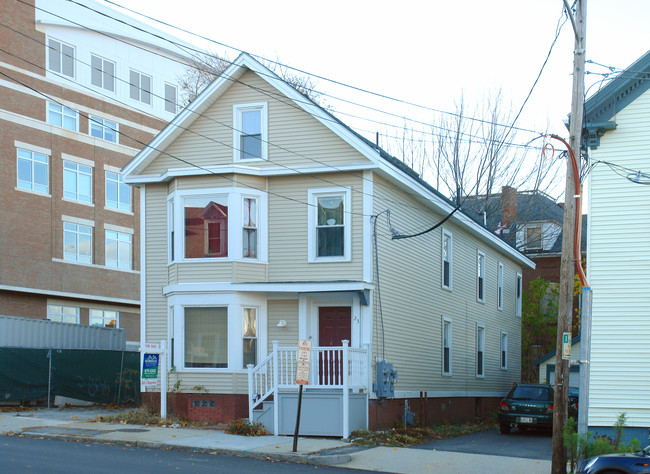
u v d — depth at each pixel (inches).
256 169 823.1
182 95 1758.1
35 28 1395.2
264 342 819.4
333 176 820.6
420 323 949.8
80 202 1438.2
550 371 1354.6
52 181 1384.1
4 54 1325.0
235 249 807.1
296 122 832.9
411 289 922.1
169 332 836.0
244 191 820.0
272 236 830.5
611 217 684.1
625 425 660.7
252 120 850.1
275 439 697.0
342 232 815.7
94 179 1475.1
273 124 839.7
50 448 594.9
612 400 668.7
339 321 818.8
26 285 1309.1
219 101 860.0
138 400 996.6
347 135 806.5
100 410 919.7
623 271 677.9
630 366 668.7
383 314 827.4
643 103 684.1
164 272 860.6
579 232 554.6
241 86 853.2
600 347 676.1
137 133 1593.3
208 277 810.8
